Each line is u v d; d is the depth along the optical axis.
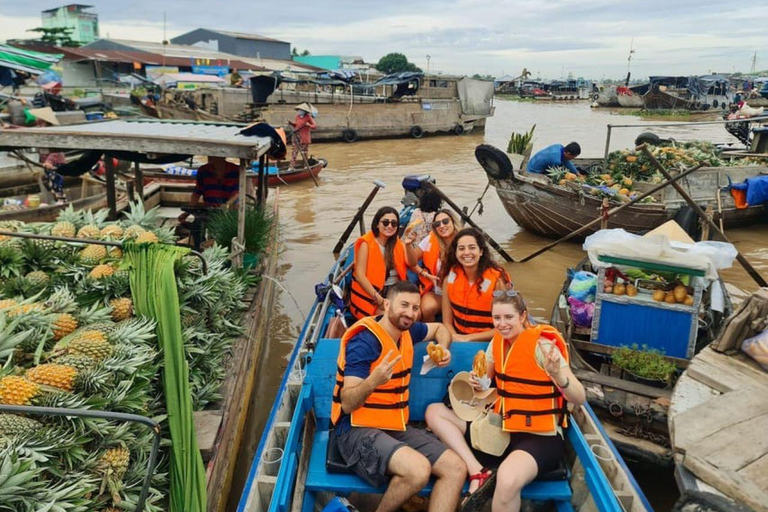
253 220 7.10
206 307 5.12
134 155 8.16
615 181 10.62
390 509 3.16
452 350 3.90
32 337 3.63
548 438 3.29
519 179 10.18
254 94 24.66
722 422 3.47
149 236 5.40
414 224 5.80
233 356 5.16
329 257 9.65
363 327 3.36
